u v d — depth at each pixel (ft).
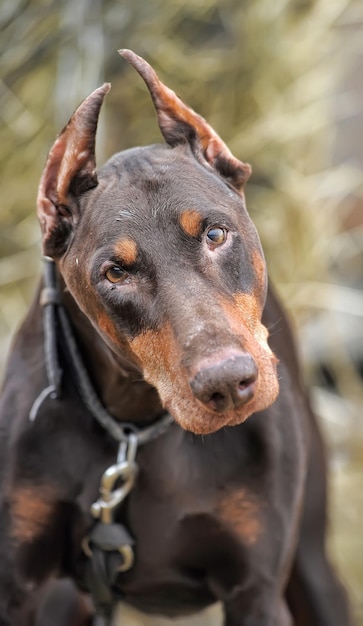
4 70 23.00
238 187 14.94
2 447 15.61
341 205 30.19
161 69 23.58
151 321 13.43
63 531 15.96
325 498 18.02
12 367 16.22
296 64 24.36
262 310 14.65
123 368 14.76
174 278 13.34
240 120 24.16
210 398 12.53
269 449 15.58
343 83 32.73
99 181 14.55
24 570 15.81
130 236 13.60
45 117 23.35
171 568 16.21
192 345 12.68
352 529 25.11
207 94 23.98
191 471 15.61
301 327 25.84
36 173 23.62
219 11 23.61
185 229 13.57
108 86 14.35
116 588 16.62
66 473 15.61
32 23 22.84
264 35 23.84
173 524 15.74
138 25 23.25
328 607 17.80
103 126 23.17
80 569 16.43
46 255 14.79
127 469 15.31
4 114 23.32
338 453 26.48
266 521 15.74
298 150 24.88
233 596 16.19
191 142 14.90
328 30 25.14
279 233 24.80
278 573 15.97
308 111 24.67
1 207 23.68
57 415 15.62
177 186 13.91
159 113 14.93
